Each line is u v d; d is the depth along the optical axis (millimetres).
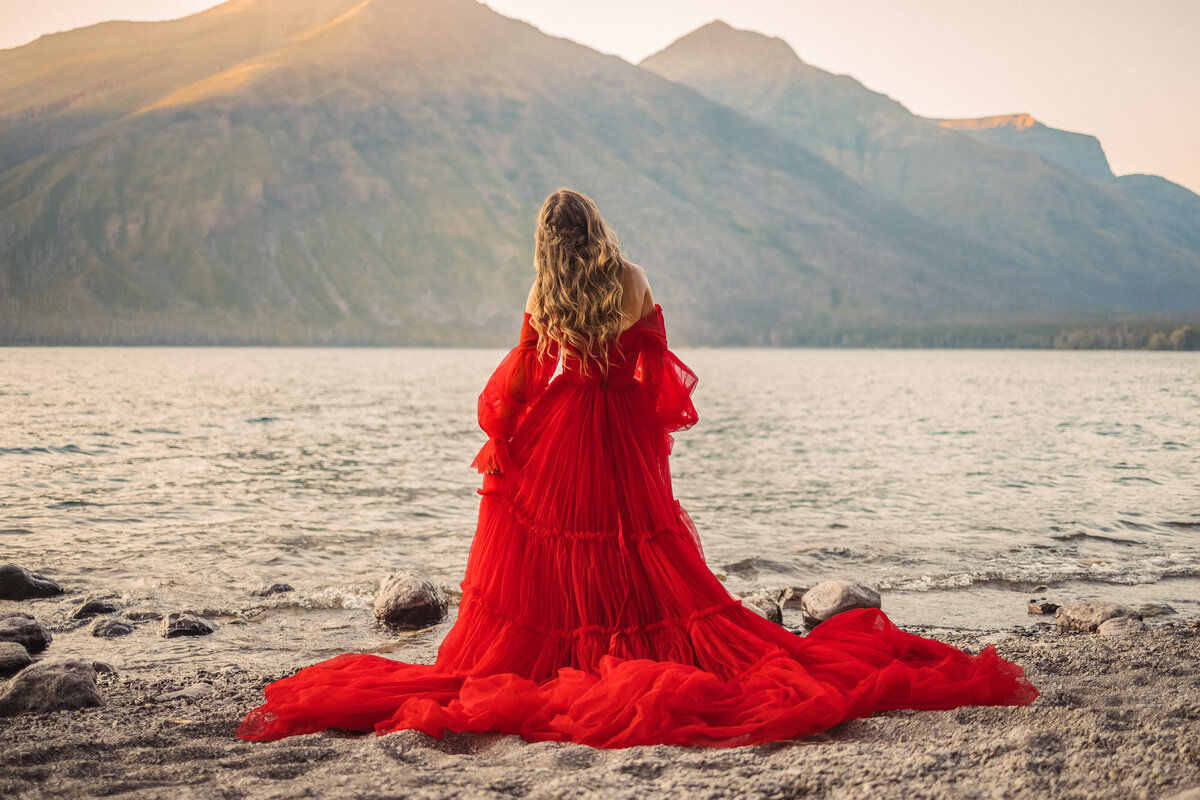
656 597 3381
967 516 11016
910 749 2682
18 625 5000
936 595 6816
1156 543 9039
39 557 7914
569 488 3438
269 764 2744
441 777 2527
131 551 8281
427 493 12992
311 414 30484
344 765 2684
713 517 11164
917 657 3570
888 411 34469
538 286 3531
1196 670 3754
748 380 69688
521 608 3418
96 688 3770
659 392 3605
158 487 12844
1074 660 4031
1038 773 2439
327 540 9078
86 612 5828
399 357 158250
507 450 3525
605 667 3182
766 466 17062
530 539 3467
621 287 3473
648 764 2592
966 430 25438
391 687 3285
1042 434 23828
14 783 2564
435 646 5156
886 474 15586
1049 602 6242
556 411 3510
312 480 14266
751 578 7516
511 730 3020
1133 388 53969
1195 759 2486
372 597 6438
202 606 6137
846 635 3572
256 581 7051
